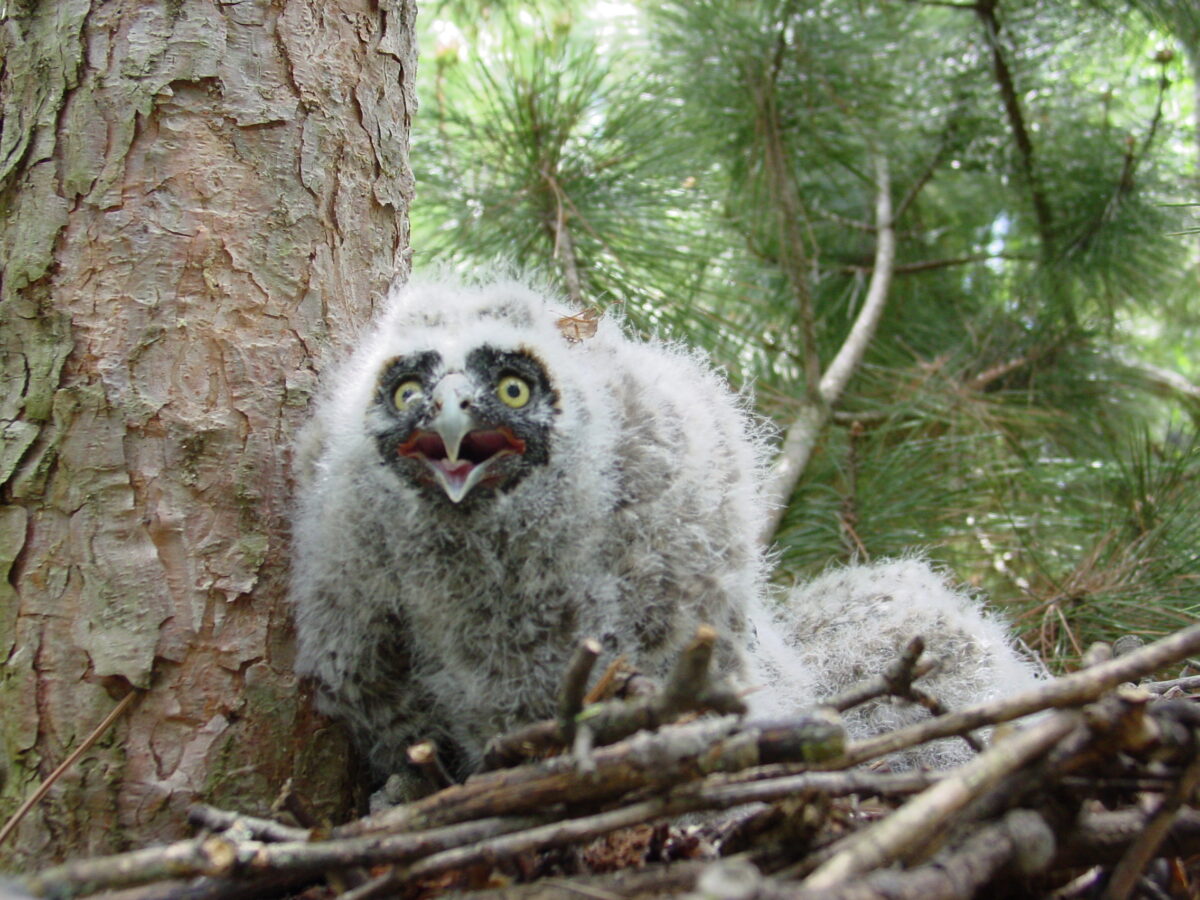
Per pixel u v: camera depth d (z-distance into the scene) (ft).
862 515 2.60
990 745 1.29
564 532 1.51
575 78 2.88
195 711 1.47
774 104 3.13
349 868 1.16
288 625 1.56
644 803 1.17
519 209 2.78
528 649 1.52
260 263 1.62
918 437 2.87
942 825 1.13
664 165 2.88
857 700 1.35
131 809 1.43
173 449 1.51
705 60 3.21
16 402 1.52
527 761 1.27
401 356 1.55
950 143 3.51
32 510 1.49
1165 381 3.39
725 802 1.16
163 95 1.60
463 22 3.16
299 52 1.70
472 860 1.14
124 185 1.57
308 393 1.63
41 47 1.62
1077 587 2.34
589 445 1.53
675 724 1.26
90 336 1.53
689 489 1.56
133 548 1.48
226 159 1.62
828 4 3.25
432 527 1.51
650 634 1.51
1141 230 3.18
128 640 1.46
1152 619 2.22
